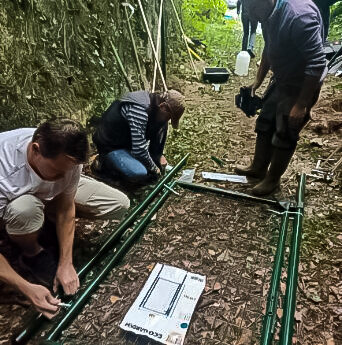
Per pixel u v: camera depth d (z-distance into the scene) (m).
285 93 2.45
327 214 2.64
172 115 2.59
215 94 4.58
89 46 3.20
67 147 1.53
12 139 1.81
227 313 1.91
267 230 2.47
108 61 3.50
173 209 2.65
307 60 2.18
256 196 2.81
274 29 2.20
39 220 1.89
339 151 3.31
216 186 2.96
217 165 3.23
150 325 1.82
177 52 5.27
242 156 3.36
